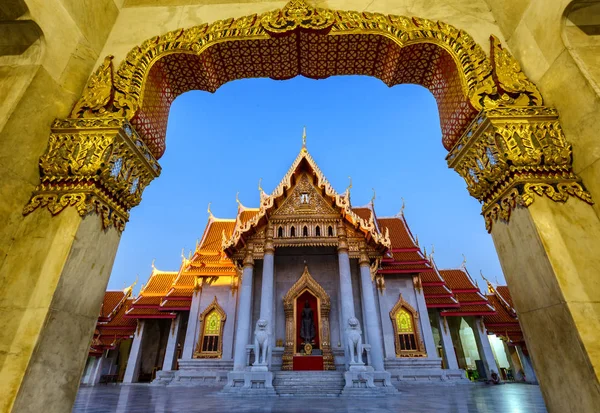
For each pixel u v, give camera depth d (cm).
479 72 504
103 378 3478
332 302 2223
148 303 3111
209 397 1487
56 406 359
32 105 438
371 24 576
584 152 411
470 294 3136
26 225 407
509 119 446
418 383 2264
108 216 458
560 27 444
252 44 602
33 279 372
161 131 594
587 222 385
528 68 499
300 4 605
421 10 601
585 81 412
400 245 2858
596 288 348
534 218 388
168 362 2753
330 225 2183
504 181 437
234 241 2123
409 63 611
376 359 1775
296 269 2339
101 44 570
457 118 532
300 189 2323
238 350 1839
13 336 343
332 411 950
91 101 492
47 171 434
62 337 373
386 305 2556
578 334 325
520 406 1032
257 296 2253
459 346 3781
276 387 1666
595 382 306
